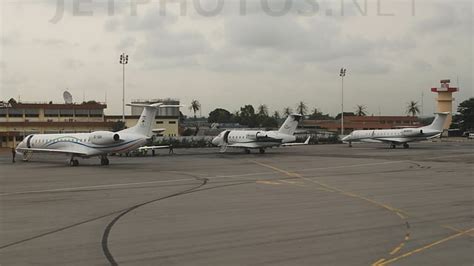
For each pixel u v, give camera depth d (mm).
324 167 42000
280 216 17500
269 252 12266
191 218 17203
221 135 67688
